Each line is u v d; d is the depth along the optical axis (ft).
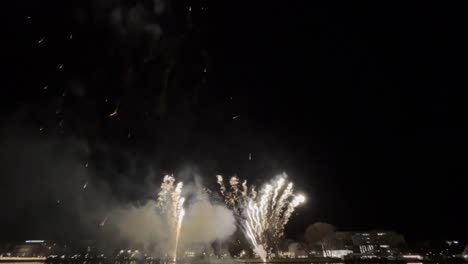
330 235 403.75
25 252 547.08
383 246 417.90
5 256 513.45
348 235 415.03
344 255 393.70
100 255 543.80
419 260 379.55
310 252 378.94
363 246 408.26
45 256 558.56
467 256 418.10
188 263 237.25
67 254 563.89
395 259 382.22
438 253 427.74
